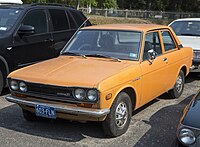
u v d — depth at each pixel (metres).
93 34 5.69
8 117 5.52
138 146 4.41
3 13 7.42
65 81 4.28
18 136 4.71
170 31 6.43
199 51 8.23
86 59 5.21
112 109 4.41
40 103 4.45
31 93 4.55
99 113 4.10
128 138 4.65
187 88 7.77
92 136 4.72
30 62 7.24
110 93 4.26
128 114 4.80
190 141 3.27
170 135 4.80
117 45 5.36
